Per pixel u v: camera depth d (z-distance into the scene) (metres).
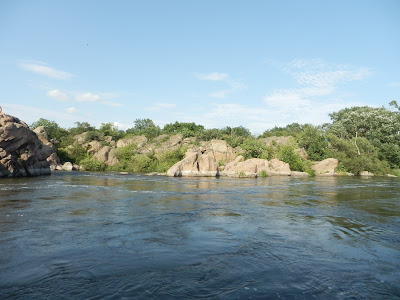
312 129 64.62
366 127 79.12
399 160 61.94
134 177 37.50
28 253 7.04
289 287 5.44
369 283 5.70
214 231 9.50
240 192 21.38
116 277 5.71
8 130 31.56
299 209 14.04
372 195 20.41
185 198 17.39
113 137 93.69
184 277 5.77
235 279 5.73
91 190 20.95
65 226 9.82
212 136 77.81
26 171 36.12
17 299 4.76
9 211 12.38
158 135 94.69
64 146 75.12
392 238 9.00
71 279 5.58
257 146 60.22
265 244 8.13
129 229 9.56
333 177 47.28
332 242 8.46
